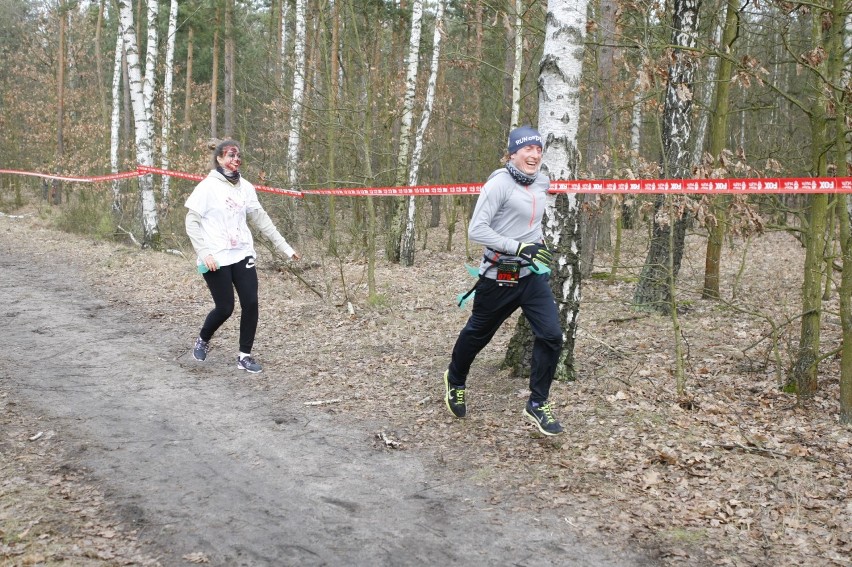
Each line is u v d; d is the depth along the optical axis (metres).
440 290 11.06
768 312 8.95
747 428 4.79
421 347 6.92
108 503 3.66
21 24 31.38
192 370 6.20
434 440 4.61
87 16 31.06
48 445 4.39
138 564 3.10
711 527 3.52
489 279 4.36
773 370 6.13
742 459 4.22
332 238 13.41
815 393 5.40
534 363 4.37
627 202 5.98
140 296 9.42
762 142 11.80
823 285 10.59
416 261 16.06
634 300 9.03
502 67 15.49
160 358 6.55
